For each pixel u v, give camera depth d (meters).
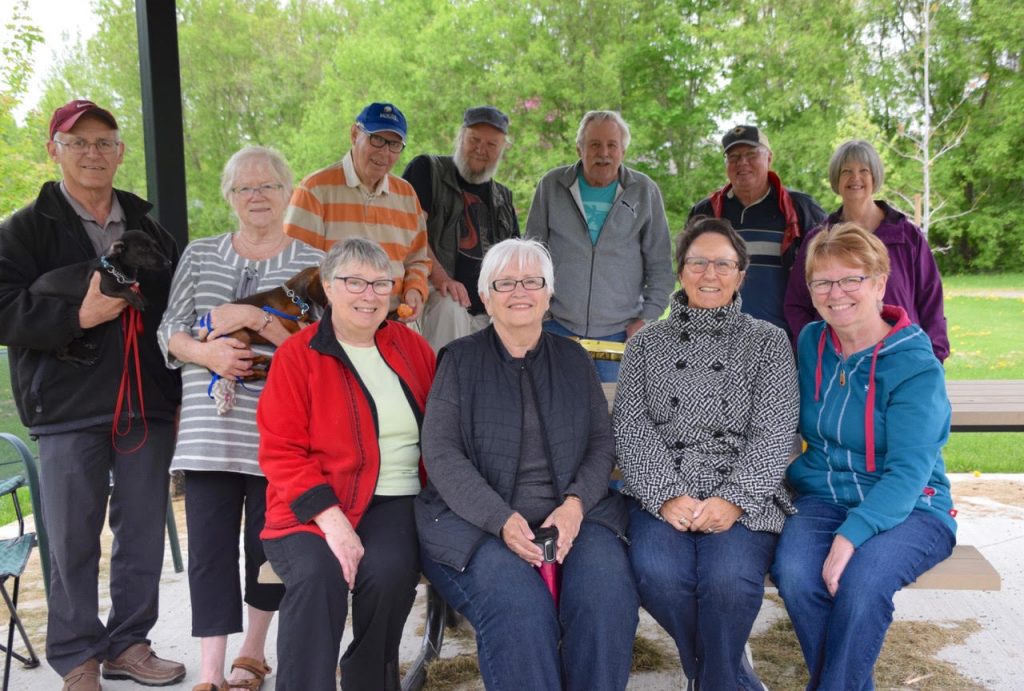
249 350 2.59
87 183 2.71
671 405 2.61
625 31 14.23
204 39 16.72
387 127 3.47
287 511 2.37
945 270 13.68
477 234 4.49
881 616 2.17
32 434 2.74
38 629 3.37
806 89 13.51
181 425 2.62
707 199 4.22
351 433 2.45
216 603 2.62
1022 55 12.72
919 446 2.36
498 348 2.54
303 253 2.83
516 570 2.23
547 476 2.48
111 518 2.86
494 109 4.37
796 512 2.49
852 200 3.64
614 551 2.33
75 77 14.77
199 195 17.08
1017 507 4.62
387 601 2.27
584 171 4.25
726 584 2.24
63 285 2.61
